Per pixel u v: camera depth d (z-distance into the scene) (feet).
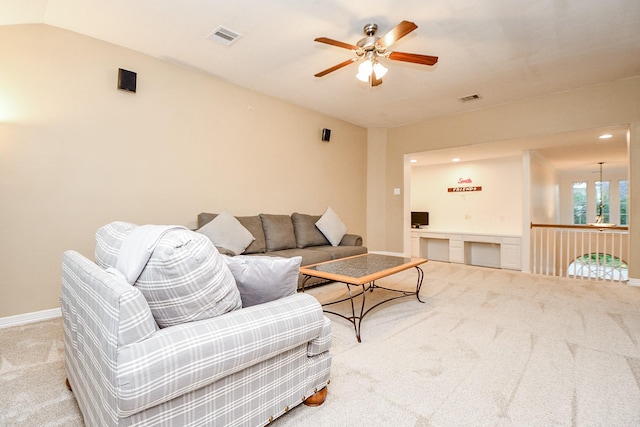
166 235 3.64
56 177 9.14
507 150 18.51
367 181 20.56
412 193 25.67
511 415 4.91
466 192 22.79
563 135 14.78
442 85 13.35
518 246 18.61
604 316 9.35
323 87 13.70
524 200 18.29
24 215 8.68
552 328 8.44
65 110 9.25
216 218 11.29
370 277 8.09
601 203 28.58
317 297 11.46
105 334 3.23
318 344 4.97
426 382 5.84
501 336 7.93
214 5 8.13
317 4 8.06
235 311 4.15
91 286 3.76
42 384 5.74
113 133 10.14
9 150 8.43
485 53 10.61
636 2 7.96
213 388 3.77
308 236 14.55
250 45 10.18
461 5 8.09
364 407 5.09
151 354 3.14
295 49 10.43
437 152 19.15
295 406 5.05
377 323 8.86
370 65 8.77
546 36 9.57
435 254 24.47
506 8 8.21
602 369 6.31
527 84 13.26
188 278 3.56
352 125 19.42
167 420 3.41
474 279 14.40
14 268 8.58
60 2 7.98
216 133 12.78
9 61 8.41
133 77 10.33
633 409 5.06
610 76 12.53
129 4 8.09
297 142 16.05
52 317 9.14
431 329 8.40
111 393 3.10
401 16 8.54
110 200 10.11
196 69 12.03
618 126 13.12
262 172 14.49
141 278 3.54
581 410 5.03
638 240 12.91
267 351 4.08
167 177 11.40
